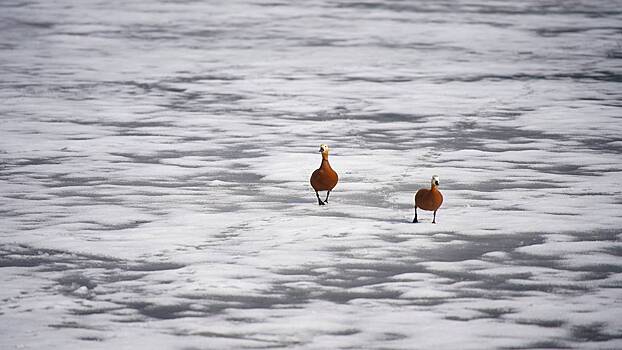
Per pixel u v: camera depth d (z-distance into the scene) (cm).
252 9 4444
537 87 2445
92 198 1353
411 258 1061
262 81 2556
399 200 1330
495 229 1177
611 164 1574
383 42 3391
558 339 823
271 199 1344
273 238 1141
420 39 3472
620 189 1394
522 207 1288
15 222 1220
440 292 948
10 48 3197
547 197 1345
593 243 1112
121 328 852
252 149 1705
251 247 1103
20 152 1678
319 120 2006
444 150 1692
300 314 887
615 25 3900
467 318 875
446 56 3056
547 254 1074
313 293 947
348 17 4147
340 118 2031
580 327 851
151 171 1527
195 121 1992
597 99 2261
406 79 2597
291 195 1366
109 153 1673
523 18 4153
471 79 2594
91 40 3422
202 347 806
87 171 1530
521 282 977
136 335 834
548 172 1515
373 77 2631
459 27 3822
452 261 1051
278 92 2378
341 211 1271
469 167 1552
